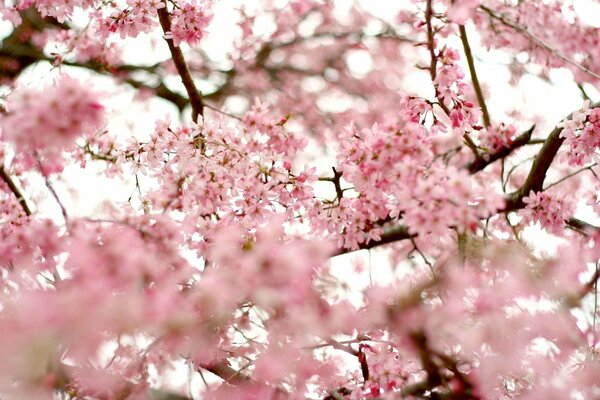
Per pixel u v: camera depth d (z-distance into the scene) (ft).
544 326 11.82
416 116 12.10
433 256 16.26
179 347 11.03
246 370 12.69
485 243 12.51
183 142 12.51
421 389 11.62
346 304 11.30
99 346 9.86
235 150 12.55
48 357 8.97
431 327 11.24
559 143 13.58
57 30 25.55
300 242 10.85
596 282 12.80
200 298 9.85
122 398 11.87
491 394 12.25
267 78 31.14
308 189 12.55
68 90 8.46
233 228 11.34
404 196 10.27
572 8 18.44
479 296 11.85
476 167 15.87
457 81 11.96
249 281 9.83
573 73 19.43
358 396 12.52
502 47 19.26
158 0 13.29
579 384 12.10
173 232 10.93
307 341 11.74
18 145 9.48
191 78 14.70
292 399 12.30
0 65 25.22
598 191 15.06
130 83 27.66
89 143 12.42
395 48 31.91
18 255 11.22
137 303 9.23
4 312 9.34
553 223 12.80
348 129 11.83
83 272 9.25
